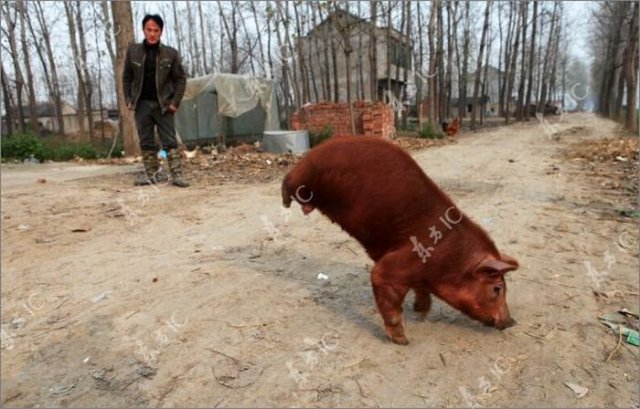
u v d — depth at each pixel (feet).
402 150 8.81
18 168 34.99
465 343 9.17
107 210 20.08
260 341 9.44
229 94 46.83
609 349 8.93
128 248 15.40
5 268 13.84
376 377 8.19
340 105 55.01
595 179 25.81
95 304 11.41
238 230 17.10
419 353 8.87
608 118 108.17
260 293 11.62
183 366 8.75
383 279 8.73
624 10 74.59
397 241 8.70
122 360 9.09
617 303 10.77
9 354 9.54
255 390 7.97
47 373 8.87
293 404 7.58
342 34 46.34
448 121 77.82
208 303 11.15
